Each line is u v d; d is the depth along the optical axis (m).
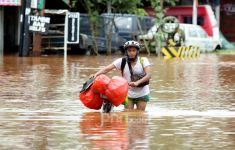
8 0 56.25
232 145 15.09
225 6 90.50
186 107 22.16
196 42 67.06
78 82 30.31
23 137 15.91
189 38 65.62
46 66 41.19
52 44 58.06
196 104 23.00
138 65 20.84
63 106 21.86
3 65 41.47
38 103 22.62
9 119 18.86
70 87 28.02
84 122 18.36
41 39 55.91
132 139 15.68
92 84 20.47
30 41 54.94
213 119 19.27
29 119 18.88
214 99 24.56
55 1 61.91
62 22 58.50
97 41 61.81
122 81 20.38
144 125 17.95
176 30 63.16
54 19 58.47
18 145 14.88
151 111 20.98
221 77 34.81
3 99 23.70
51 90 26.80
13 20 63.75
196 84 30.58
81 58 52.66
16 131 16.77
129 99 21.25
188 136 16.23
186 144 15.12
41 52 57.69
